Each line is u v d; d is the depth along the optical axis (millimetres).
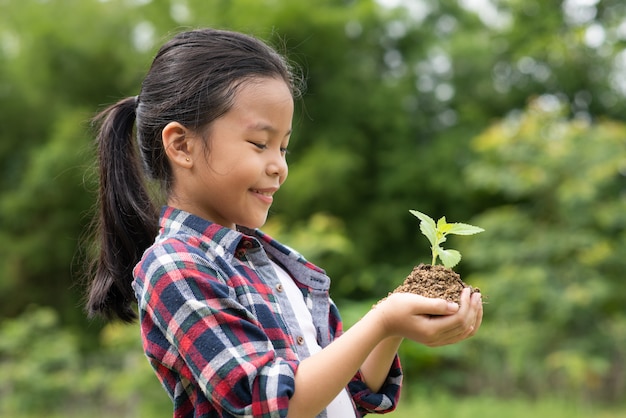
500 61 11477
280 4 10430
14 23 11781
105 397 7449
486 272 8102
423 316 1264
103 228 1608
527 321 7258
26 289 11477
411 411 6570
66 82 11664
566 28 10398
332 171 10172
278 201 10141
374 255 10875
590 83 10984
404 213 10828
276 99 1384
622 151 7340
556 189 7461
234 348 1244
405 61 11414
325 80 11062
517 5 10258
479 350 7598
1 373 7418
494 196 10570
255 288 1382
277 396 1192
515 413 6512
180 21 10992
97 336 11125
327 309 1545
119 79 11594
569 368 6824
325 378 1229
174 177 1451
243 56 1409
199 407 1284
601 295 6953
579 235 7219
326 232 9453
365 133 11172
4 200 11141
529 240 7434
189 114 1390
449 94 11578
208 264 1334
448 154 10641
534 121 7680
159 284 1300
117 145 1606
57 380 7422
